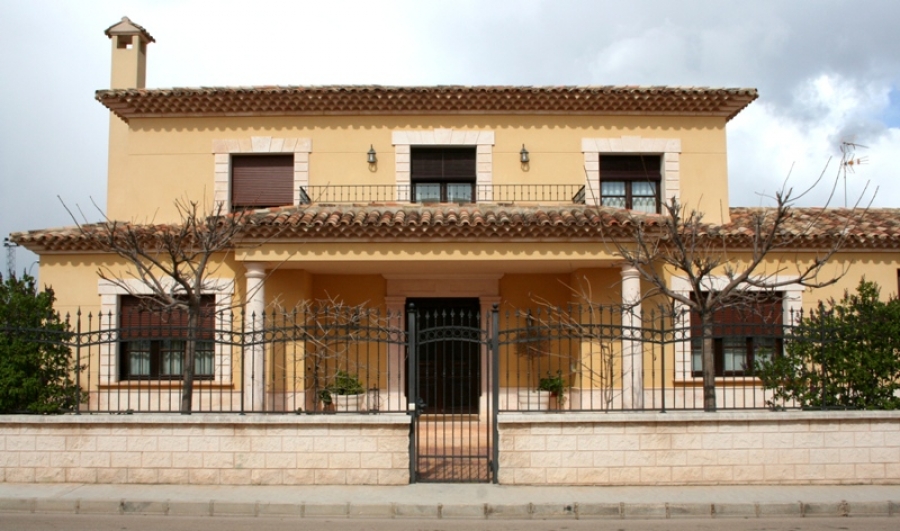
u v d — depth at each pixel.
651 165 15.27
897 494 8.70
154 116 15.13
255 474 9.11
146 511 8.33
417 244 12.33
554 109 15.08
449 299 15.05
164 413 9.39
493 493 8.70
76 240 13.38
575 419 9.10
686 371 13.50
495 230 12.12
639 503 8.27
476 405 14.85
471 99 14.90
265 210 13.03
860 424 9.26
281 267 13.27
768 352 13.33
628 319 12.30
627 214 12.70
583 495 8.60
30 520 7.95
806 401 9.91
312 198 14.91
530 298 14.66
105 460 9.18
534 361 14.49
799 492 8.77
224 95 14.79
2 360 9.88
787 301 13.61
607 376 12.95
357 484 9.09
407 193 14.95
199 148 15.06
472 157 15.23
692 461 9.11
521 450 9.12
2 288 10.38
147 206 14.95
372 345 14.45
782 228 13.52
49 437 9.24
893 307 9.98
